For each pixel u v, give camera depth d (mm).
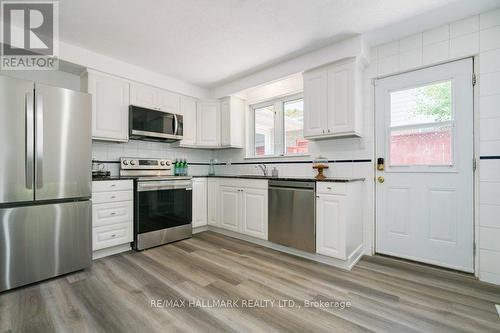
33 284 1976
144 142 3510
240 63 3041
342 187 2266
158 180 2977
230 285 1947
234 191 3289
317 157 3055
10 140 1865
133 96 3088
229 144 3785
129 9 2004
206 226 3770
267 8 2006
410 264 2375
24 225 1933
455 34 2209
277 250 2809
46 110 2035
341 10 2033
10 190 1862
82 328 1424
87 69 2719
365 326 1443
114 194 2648
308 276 2115
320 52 2662
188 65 3100
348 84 2502
